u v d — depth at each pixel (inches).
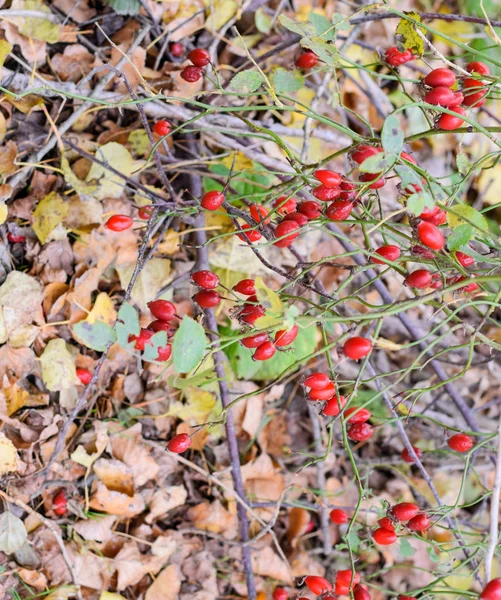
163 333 34.2
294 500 47.4
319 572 47.4
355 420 36.9
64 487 42.3
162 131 39.4
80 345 42.6
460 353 51.3
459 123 34.8
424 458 50.4
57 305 41.8
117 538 43.0
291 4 47.3
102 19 43.8
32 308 41.2
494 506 33.2
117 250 42.9
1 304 40.6
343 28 40.4
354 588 36.9
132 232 43.0
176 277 44.5
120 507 42.9
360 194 34.9
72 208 42.2
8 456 40.0
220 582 45.5
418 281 34.2
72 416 40.3
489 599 32.6
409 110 52.6
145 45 44.4
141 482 43.4
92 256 42.6
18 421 40.9
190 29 44.7
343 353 34.6
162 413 44.5
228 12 44.9
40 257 41.8
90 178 42.5
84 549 42.3
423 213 34.4
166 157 43.0
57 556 41.6
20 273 41.1
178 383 36.8
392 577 48.9
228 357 44.9
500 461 33.3
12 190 41.0
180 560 44.4
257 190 44.8
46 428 41.4
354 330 34.9
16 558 41.2
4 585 40.8
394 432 49.9
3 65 41.8
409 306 33.2
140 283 43.7
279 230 34.9
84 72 43.1
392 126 32.9
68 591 41.4
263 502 45.0
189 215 42.5
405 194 35.6
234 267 44.8
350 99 50.4
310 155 47.7
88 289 42.3
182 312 44.8
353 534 39.2
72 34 42.8
